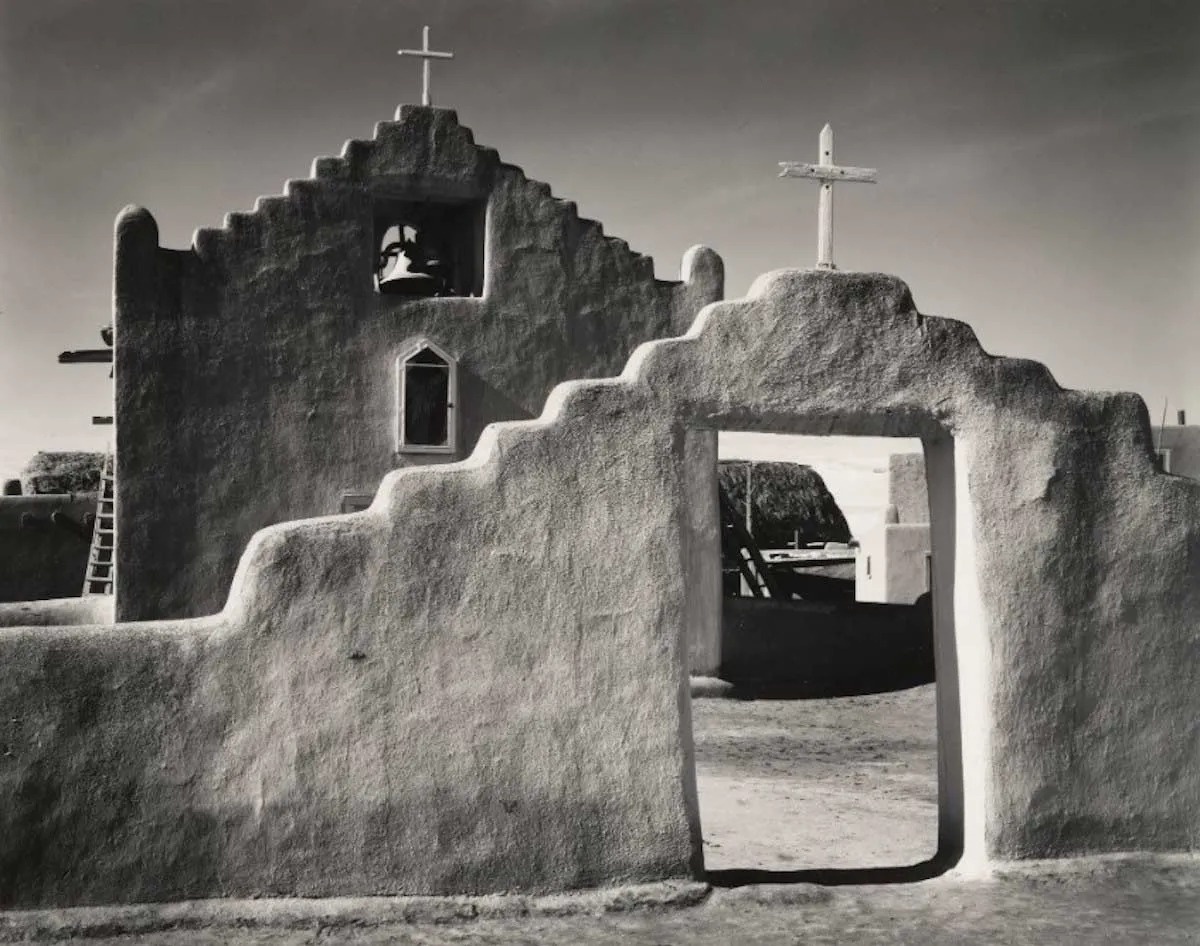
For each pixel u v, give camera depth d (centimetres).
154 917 577
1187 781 719
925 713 1445
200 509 1441
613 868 638
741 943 596
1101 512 716
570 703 638
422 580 622
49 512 2047
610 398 651
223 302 1462
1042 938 609
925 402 693
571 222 1586
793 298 679
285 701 603
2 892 569
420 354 1519
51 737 576
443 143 1541
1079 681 704
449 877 618
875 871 726
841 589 2675
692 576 1559
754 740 1271
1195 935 614
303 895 600
